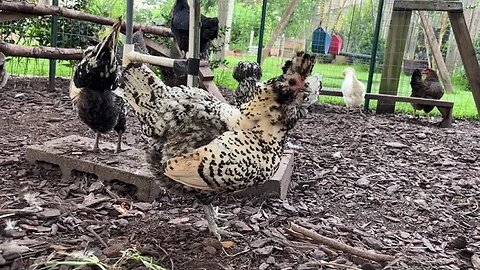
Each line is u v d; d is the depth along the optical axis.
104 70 1.11
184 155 0.83
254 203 1.13
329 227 1.06
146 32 2.27
